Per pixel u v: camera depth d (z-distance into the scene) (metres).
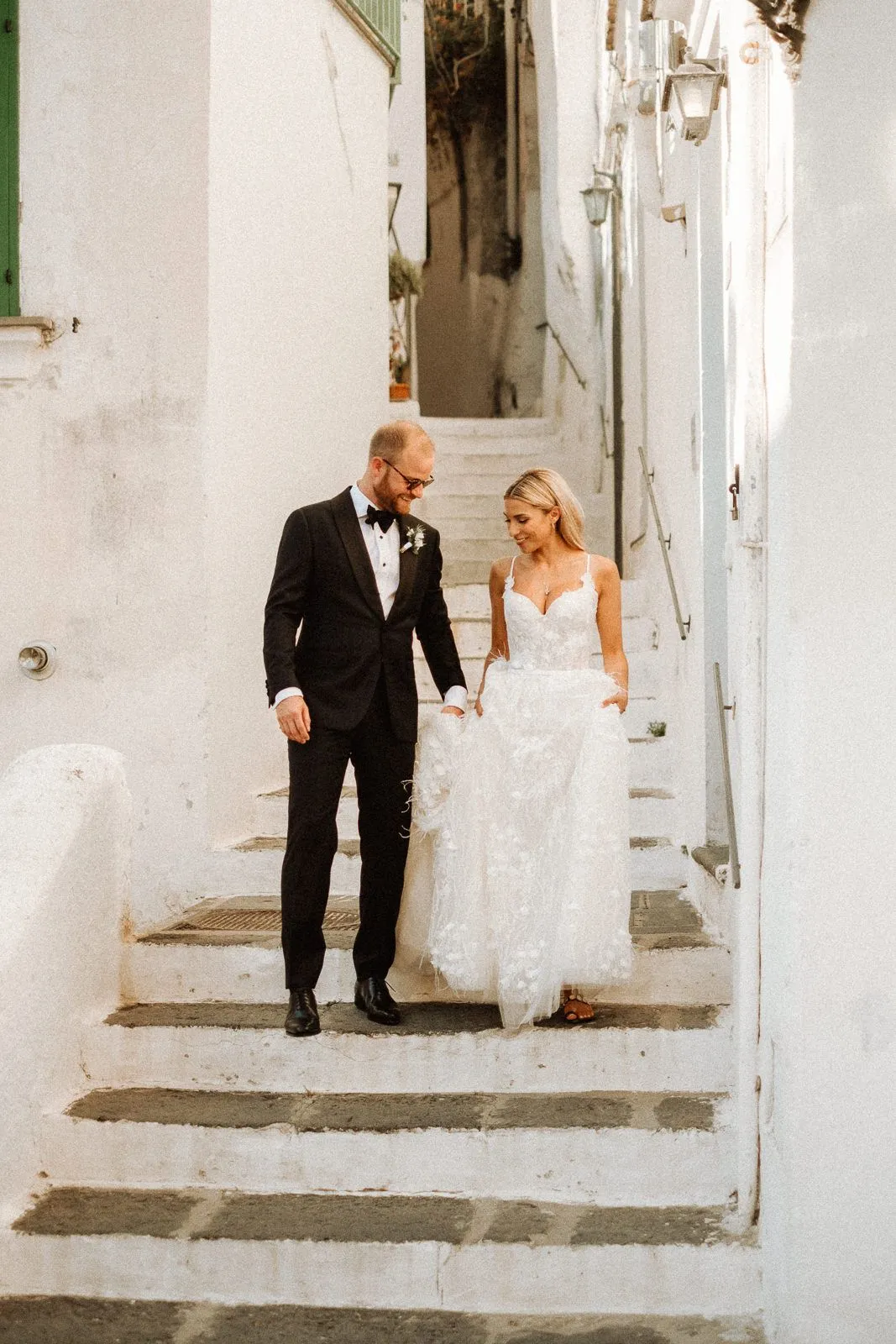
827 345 2.93
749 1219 3.38
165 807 5.15
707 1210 3.49
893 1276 2.93
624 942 3.82
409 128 10.77
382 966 4.09
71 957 3.99
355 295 7.02
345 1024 4.01
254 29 5.62
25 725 5.25
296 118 6.14
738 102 3.52
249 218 5.54
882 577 2.93
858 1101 2.95
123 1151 3.72
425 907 4.08
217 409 5.19
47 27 5.21
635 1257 3.29
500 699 3.96
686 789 5.21
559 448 10.41
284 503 5.94
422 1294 3.32
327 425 6.55
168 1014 4.16
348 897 5.00
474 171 13.30
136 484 5.16
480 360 13.27
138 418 5.16
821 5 2.87
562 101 9.73
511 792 3.90
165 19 5.15
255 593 5.61
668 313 5.67
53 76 5.21
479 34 13.17
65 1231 3.44
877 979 2.95
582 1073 3.88
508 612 4.05
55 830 3.96
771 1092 3.23
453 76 13.22
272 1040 3.97
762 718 3.36
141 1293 3.39
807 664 2.96
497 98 13.23
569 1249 3.29
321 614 3.99
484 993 4.08
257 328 5.63
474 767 3.95
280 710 3.83
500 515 9.71
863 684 2.94
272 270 5.81
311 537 3.97
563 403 10.33
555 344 10.80
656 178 5.57
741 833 3.43
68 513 5.21
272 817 5.53
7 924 3.65
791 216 2.93
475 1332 3.20
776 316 3.13
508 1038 3.89
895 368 2.91
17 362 5.21
